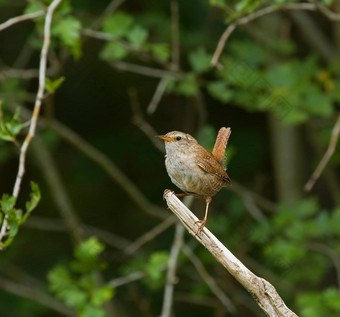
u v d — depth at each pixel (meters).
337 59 13.33
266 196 15.31
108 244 15.13
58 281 9.41
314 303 10.30
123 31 11.17
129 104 15.31
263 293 5.51
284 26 13.16
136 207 15.32
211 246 5.69
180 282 14.44
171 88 11.48
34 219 14.13
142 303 12.51
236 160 14.84
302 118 11.02
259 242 12.54
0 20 14.91
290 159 13.71
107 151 15.16
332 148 9.08
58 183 13.48
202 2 14.53
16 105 12.56
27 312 14.02
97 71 15.01
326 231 11.60
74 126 15.34
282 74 11.41
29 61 15.41
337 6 11.59
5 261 13.99
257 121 15.12
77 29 9.80
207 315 14.39
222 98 11.38
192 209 13.61
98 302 9.24
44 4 9.66
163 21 13.52
